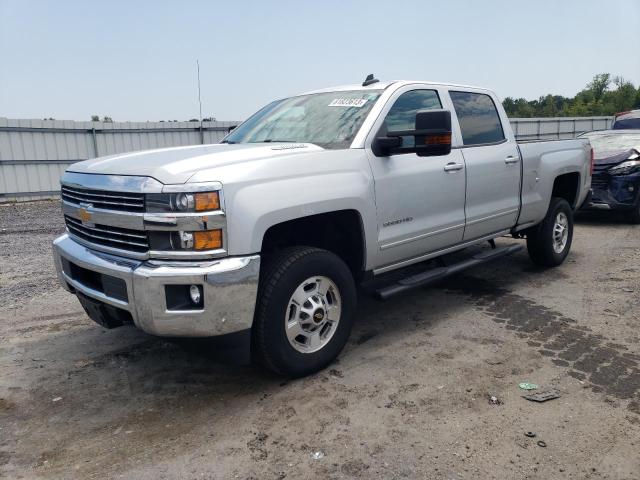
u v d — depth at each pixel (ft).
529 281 19.70
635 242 26.20
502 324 15.34
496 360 12.92
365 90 14.85
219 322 10.28
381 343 14.21
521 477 8.63
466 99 16.89
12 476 9.08
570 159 20.89
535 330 14.82
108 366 13.28
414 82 15.23
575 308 16.55
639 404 10.72
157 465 9.26
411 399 11.16
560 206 20.84
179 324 10.17
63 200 13.08
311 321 11.91
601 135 34.71
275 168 11.10
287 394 11.54
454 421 10.27
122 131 56.70
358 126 13.48
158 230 10.11
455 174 15.43
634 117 51.21
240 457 9.39
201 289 10.11
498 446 9.44
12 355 14.03
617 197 30.17
